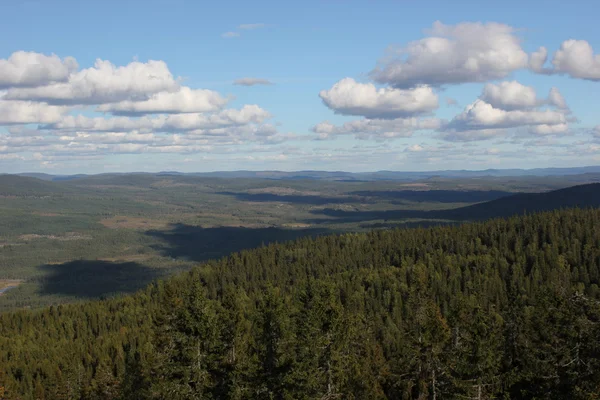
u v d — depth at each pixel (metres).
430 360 59.03
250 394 53.12
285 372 52.50
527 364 60.00
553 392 54.53
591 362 51.03
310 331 53.84
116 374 117.19
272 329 55.59
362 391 64.94
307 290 63.72
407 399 64.56
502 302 127.81
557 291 62.78
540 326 61.12
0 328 180.00
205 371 53.69
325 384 54.56
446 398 57.44
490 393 57.06
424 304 88.38
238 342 59.44
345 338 56.41
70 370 113.75
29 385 122.12
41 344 155.62
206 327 54.34
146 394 64.69
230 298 61.59
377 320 116.50
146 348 114.62
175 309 66.38
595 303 55.19
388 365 75.50
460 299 66.31
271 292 58.97
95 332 171.50
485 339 56.78
